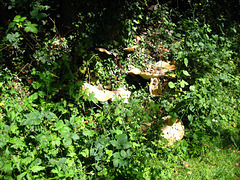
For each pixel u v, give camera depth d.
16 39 3.69
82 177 2.68
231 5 6.66
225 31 6.32
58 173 2.46
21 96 3.71
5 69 3.76
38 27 3.74
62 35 4.40
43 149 2.57
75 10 4.34
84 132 2.75
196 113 3.96
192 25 5.02
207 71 4.42
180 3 6.02
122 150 2.59
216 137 3.89
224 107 4.51
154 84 4.68
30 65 3.99
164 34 5.22
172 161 3.34
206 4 6.00
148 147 3.17
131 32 4.94
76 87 3.24
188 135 3.77
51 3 4.18
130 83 4.86
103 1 4.50
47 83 3.00
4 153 2.39
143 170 2.73
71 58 4.25
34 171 2.26
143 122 3.48
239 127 4.32
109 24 4.55
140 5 5.20
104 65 4.62
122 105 3.47
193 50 4.52
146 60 5.16
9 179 2.21
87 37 4.42
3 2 3.58
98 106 3.91
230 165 3.38
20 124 2.50
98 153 2.79
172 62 5.08
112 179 2.62
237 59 5.93
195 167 3.30
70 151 2.78
